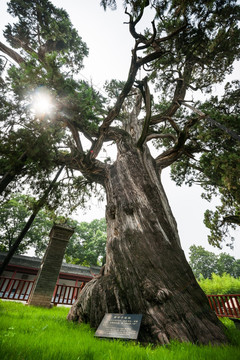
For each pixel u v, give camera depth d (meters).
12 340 2.16
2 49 9.37
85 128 7.79
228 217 12.02
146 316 3.52
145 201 6.14
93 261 31.14
